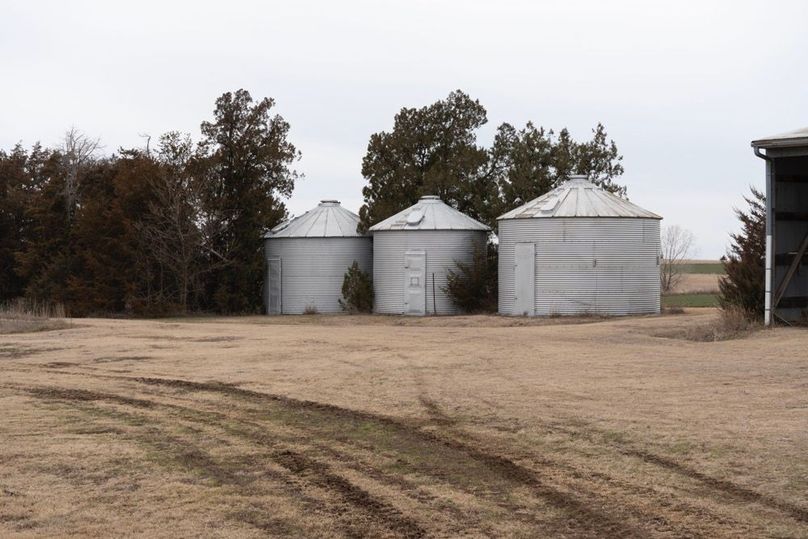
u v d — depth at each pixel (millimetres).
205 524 10383
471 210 50469
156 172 47500
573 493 11203
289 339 28234
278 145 49875
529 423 14734
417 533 9977
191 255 47000
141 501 11289
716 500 10695
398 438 14352
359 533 10023
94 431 15406
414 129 51562
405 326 35844
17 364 23688
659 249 40375
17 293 52750
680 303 52781
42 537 10016
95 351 25875
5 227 52844
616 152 50562
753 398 16031
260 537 9938
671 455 12539
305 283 47156
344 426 15328
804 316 28469
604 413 15141
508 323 36906
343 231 47219
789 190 28547
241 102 49156
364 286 45875
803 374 18469
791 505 10422
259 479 12242
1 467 12969
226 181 48844
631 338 26641
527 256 40156
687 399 16141
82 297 45875
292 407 17078
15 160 55562
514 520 10320
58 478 12383
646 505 10633
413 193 50656
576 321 36719
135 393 19062
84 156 56969
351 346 25812
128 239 46375
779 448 12492
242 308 48031
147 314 45344
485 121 52719
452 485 11711
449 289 44031
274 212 49094
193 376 21031
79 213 47906
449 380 19156
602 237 39219
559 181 48906
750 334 26328
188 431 15297
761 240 29594
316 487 11789
